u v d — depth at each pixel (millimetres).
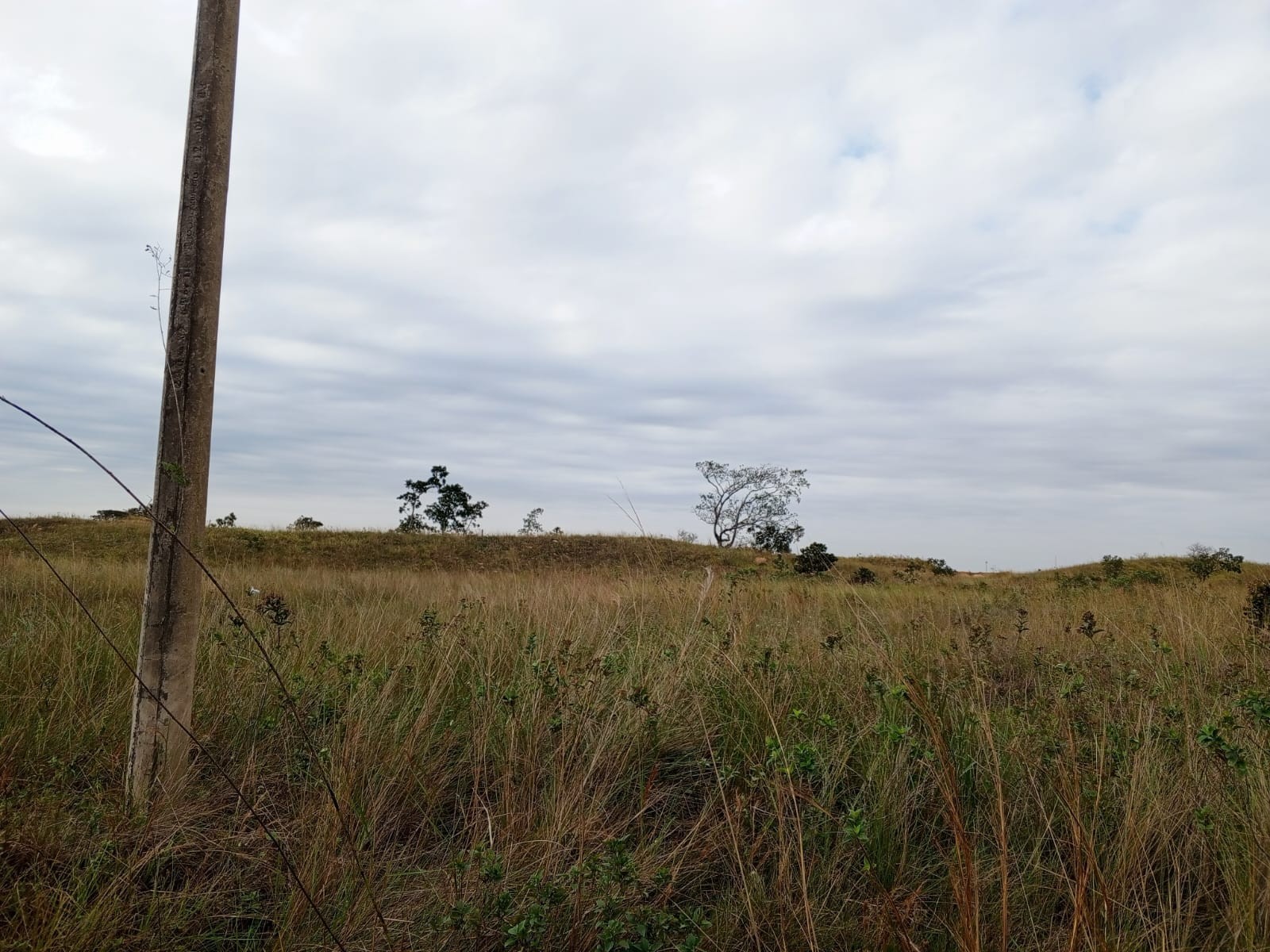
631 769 3553
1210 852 2662
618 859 2373
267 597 4875
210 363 3191
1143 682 4562
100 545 22859
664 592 7383
